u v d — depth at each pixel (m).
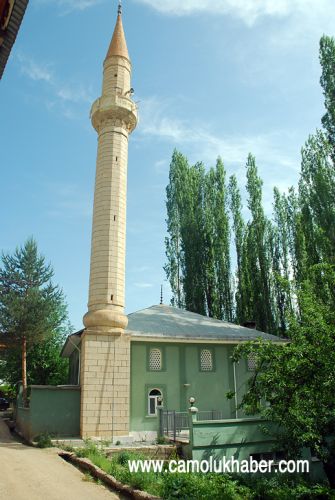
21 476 12.99
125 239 26.00
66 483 12.40
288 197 38.16
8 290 36.34
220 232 41.06
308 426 14.44
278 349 14.36
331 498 13.38
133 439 21.73
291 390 13.92
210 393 25.50
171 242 43.84
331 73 30.70
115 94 28.03
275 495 14.00
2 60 5.79
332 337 13.27
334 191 29.75
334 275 15.68
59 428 21.50
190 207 43.03
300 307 14.94
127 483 11.95
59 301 38.34
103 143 27.44
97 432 21.47
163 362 25.25
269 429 18.97
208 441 17.80
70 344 29.09
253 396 14.70
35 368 38.62
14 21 5.33
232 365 26.50
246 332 28.30
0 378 42.47
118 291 24.45
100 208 25.78
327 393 13.31
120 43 29.95
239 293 38.22
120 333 23.44
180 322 27.94
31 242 38.50
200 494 11.57
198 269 40.78
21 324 34.72
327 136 30.70
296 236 33.31
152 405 24.28
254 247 38.69
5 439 22.88
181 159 45.88
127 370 23.03
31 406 21.38
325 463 15.26
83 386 22.03
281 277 15.74
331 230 29.23
